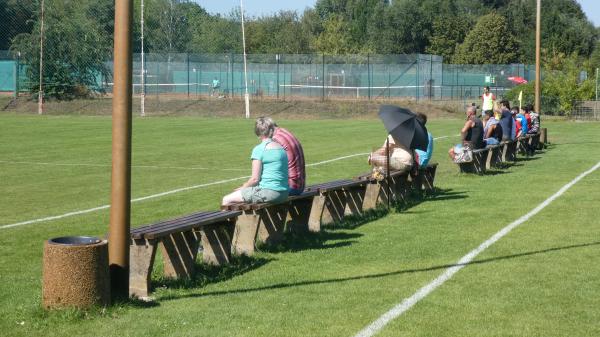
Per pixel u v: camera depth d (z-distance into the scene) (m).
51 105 53.62
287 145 11.34
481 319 7.46
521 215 13.66
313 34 102.69
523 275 9.20
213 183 18.41
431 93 62.16
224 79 65.06
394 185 14.99
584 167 22.25
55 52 56.69
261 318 7.51
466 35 105.69
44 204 15.21
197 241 9.30
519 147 26.39
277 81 59.97
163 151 26.42
